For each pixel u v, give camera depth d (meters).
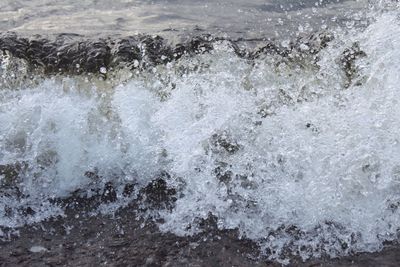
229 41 3.46
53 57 3.26
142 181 2.99
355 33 3.32
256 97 3.05
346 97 3.01
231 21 4.12
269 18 4.18
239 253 2.52
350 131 2.87
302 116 2.97
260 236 2.61
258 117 2.99
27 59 3.24
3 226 2.70
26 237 2.62
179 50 3.30
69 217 2.77
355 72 3.08
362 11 4.20
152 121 3.04
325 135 2.89
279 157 2.88
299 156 2.85
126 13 4.36
